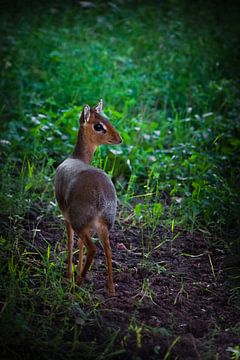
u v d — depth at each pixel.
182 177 12.20
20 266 9.09
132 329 7.73
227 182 11.87
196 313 8.45
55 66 16.48
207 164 12.30
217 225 10.76
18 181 11.43
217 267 9.72
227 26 20.22
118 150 12.41
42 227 10.42
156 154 12.75
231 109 14.74
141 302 8.48
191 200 11.17
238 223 10.64
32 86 15.36
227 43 18.52
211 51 17.72
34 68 16.20
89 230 8.18
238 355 7.32
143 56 17.58
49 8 21.47
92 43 17.81
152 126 13.47
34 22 19.72
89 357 7.27
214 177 11.88
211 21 20.61
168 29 19.47
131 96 15.18
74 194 8.17
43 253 9.59
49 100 13.97
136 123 13.31
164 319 8.20
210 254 10.05
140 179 12.35
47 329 7.64
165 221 10.75
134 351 7.40
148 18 20.72
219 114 14.62
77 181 8.26
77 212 8.12
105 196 8.16
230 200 11.12
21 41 17.89
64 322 7.77
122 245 10.10
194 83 15.96
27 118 13.89
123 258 9.77
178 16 20.83
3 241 9.41
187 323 8.19
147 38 18.75
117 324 7.91
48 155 12.67
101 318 7.93
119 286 8.90
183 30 19.47
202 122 13.63
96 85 15.27
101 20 19.64
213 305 8.70
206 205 11.04
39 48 17.45
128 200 11.53
